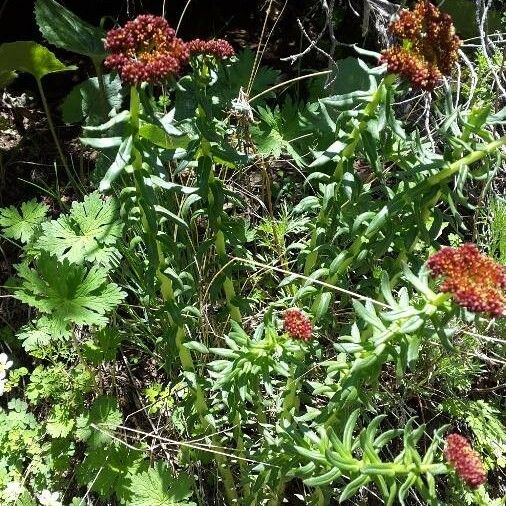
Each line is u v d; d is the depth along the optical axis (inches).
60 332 14.7
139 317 17.5
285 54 22.0
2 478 15.3
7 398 17.3
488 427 15.7
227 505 15.9
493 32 20.0
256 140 17.4
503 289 9.8
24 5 22.4
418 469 10.4
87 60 22.4
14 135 20.8
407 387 15.9
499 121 11.3
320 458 11.2
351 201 12.2
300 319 11.2
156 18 10.0
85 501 15.8
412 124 18.7
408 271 10.2
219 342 15.8
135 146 10.3
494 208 16.4
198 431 15.0
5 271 18.8
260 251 18.3
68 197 19.8
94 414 15.3
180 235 16.2
